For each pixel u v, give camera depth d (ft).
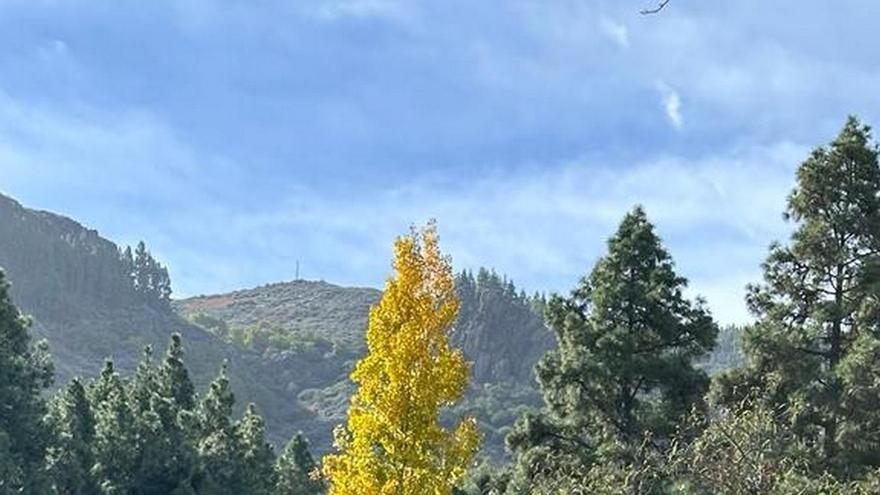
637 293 113.19
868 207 115.24
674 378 109.70
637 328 114.73
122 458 202.90
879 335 109.19
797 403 100.83
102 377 226.99
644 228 116.37
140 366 240.73
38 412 175.94
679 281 115.03
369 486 64.28
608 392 113.91
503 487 116.67
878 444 103.65
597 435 112.68
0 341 171.32
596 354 111.34
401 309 66.03
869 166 116.16
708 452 78.18
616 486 86.53
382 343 65.77
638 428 108.68
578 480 93.97
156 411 215.31
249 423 240.73
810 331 113.70
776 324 114.01
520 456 113.60
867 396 102.63
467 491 123.13
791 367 109.40
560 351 116.98
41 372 185.37
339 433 67.72
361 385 67.00
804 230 115.55
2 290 173.17
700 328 113.70
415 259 66.49
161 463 208.13
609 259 116.67
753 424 78.38
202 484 213.25
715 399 113.91
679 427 91.86
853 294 111.75
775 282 117.91
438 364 65.36
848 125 118.62
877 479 86.28
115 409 206.39
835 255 113.60
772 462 77.30
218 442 223.30
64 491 182.80
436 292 66.59
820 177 116.37
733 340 122.42
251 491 224.33
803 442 103.76
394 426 64.64
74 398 198.29
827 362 115.24
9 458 158.92
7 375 171.01
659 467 83.61
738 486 74.13
